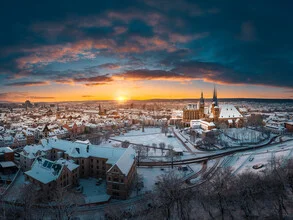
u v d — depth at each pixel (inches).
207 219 3395.7
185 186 5137.8
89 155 5649.6
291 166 4082.2
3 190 4542.3
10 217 3526.1
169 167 6722.4
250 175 4065.0
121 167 4598.9
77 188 4859.7
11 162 6205.7
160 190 3941.9
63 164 4675.2
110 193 4589.1
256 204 3408.0
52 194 4274.1
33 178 4498.0
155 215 3614.7
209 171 6264.8
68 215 3481.8
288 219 2918.3
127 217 3693.4
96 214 3875.5
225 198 3577.8
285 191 3565.5
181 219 3484.3
